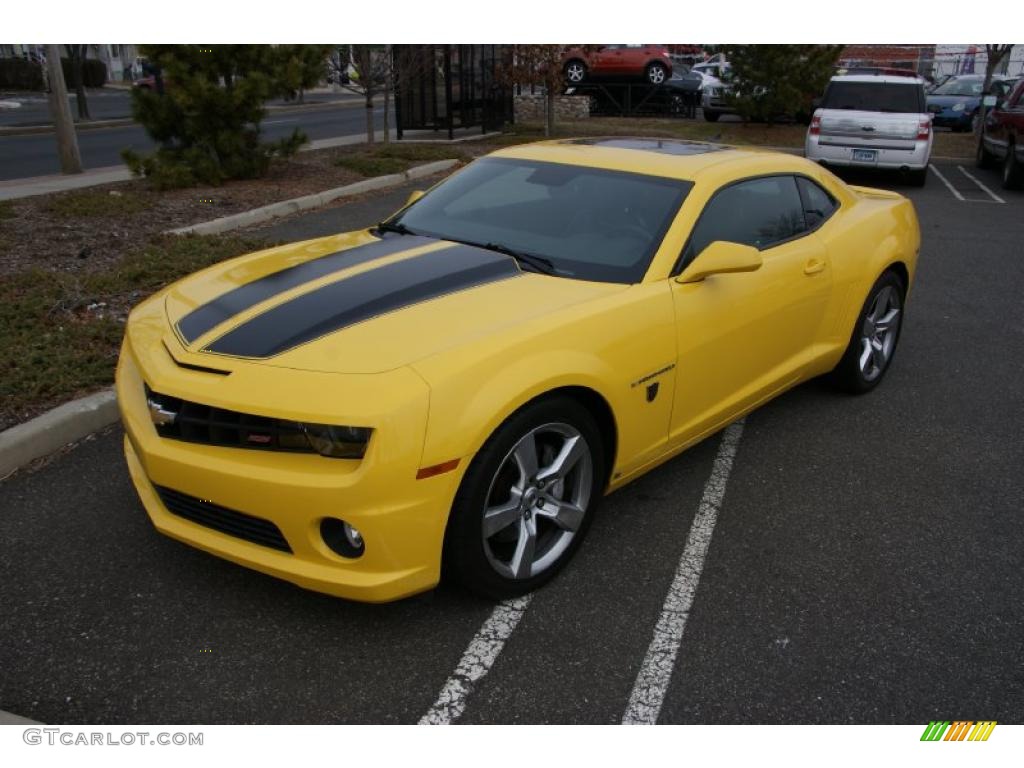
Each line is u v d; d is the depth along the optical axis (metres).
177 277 6.63
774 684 2.85
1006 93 16.48
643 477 4.24
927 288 7.92
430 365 2.80
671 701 2.77
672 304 3.58
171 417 2.90
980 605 3.29
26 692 2.71
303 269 3.59
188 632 3.00
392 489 2.68
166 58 11.27
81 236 8.10
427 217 4.23
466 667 2.88
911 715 2.74
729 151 4.60
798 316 4.41
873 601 3.29
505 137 18.97
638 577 3.40
